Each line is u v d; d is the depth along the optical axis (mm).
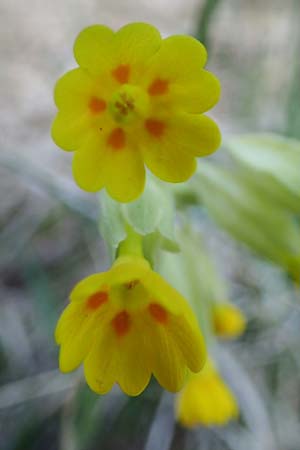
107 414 119
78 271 133
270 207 96
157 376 71
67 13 193
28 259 129
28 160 123
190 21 192
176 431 120
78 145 73
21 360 121
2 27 188
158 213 79
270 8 182
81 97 73
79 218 124
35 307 125
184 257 98
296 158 95
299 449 119
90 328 70
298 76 130
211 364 98
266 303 127
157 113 74
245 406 115
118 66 73
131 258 73
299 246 96
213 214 97
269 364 125
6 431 116
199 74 73
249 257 130
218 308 102
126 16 195
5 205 141
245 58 170
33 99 168
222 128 151
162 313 71
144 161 75
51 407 118
